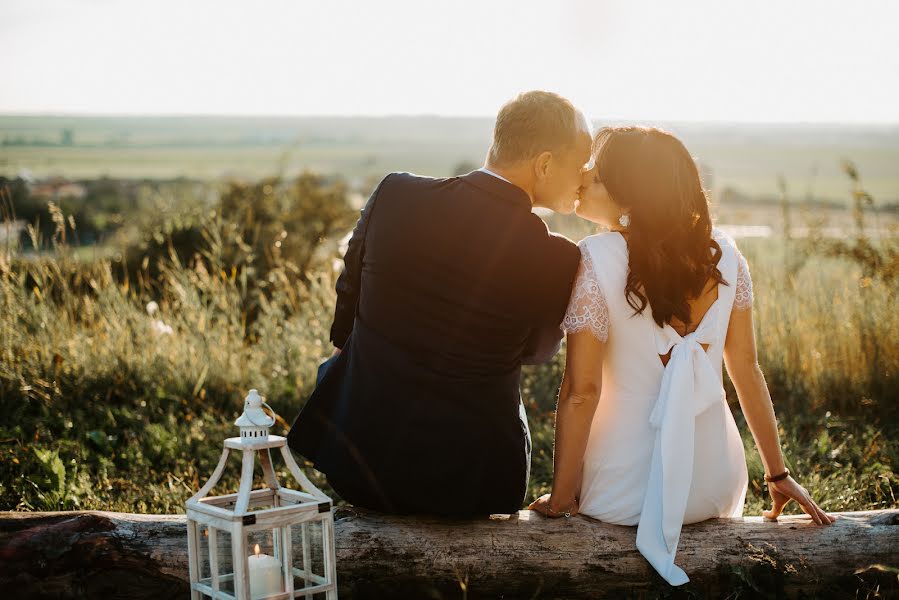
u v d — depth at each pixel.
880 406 5.15
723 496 2.91
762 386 2.94
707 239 2.84
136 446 4.45
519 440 2.77
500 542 2.70
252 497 2.44
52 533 2.50
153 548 2.55
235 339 5.89
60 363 5.27
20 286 5.82
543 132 2.65
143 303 7.34
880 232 6.55
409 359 2.66
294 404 5.24
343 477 2.73
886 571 2.71
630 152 2.80
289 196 11.26
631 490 2.84
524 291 2.63
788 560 2.73
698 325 2.89
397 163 144.50
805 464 4.24
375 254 2.68
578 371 2.81
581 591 2.72
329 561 2.35
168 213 9.19
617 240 2.86
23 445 4.29
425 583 2.67
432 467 2.67
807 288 6.28
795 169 135.75
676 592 2.65
